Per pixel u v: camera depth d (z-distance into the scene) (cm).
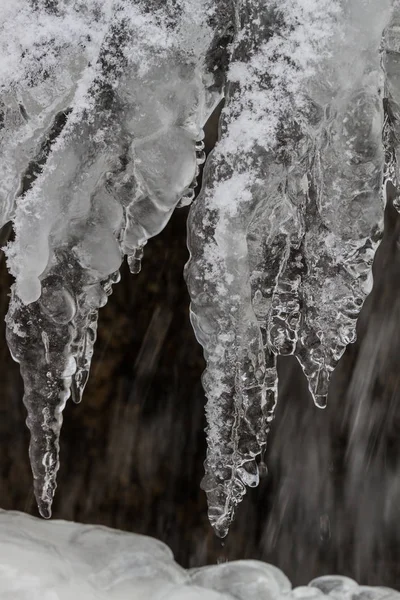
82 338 201
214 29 198
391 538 609
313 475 619
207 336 195
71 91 201
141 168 199
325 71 193
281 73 194
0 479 563
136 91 196
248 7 195
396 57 199
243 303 194
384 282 600
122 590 197
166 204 201
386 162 207
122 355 596
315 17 193
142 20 197
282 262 200
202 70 200
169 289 598
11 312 199
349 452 615
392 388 608
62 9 201
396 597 205
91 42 200
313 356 201
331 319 200
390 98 202
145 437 596
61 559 199
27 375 199
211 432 194
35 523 209
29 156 201
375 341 609
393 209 582
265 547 613
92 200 199
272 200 197
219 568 206
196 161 203
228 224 193
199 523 600
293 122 194
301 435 621
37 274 196
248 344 194
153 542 207
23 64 201
